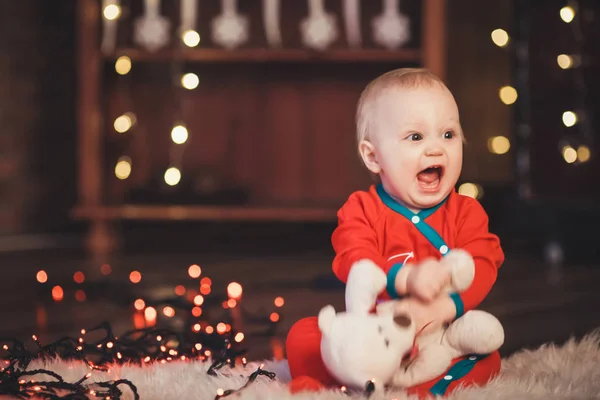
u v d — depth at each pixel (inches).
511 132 179.0
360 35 160.2
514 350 68.3
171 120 162.9
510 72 182.1
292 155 164.1
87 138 148.8
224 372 53.7
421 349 48.6
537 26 135.3
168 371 53.9
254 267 129.8
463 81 183.9
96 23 148.5
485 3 183.6
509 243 156.3
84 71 148.1
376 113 53.9
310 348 49.3
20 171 175.3
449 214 54.5
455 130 53.5
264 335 75.8
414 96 52.7
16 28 175.3
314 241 172.6
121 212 148.6
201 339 63.6
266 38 161.8
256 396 45.4
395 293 49.1
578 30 130.9
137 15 158.2
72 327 81.7
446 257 47.9
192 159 163.8
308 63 162.9
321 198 163.8
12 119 174.6
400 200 54.8
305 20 153.9
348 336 45.1
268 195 163.9
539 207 165.6
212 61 158.7
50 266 131.7
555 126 133.7
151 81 162.4
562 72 132.6
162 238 174.2
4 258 144.5
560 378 50.9
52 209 178.7
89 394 47.2
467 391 46.0
